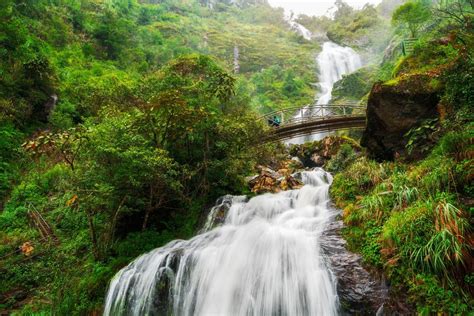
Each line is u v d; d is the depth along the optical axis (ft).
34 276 28.50
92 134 26.21
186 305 22.40
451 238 15.90
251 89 136.67
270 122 67.97
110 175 26.09
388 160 32.86
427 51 39.75
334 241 21.76
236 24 273.13
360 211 23.16
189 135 32.78
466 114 23.79
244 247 23.76
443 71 28.63
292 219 27.61
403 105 30.96
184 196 31.37
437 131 26.37
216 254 23.70
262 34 254.27
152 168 25.39
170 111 29.66
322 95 153.58
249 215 29.91
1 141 44.42
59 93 60.64
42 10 87.97
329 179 43.65
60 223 34.73
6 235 33.53
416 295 15.78
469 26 42.39
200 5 290.97
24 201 38.70
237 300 20.99
